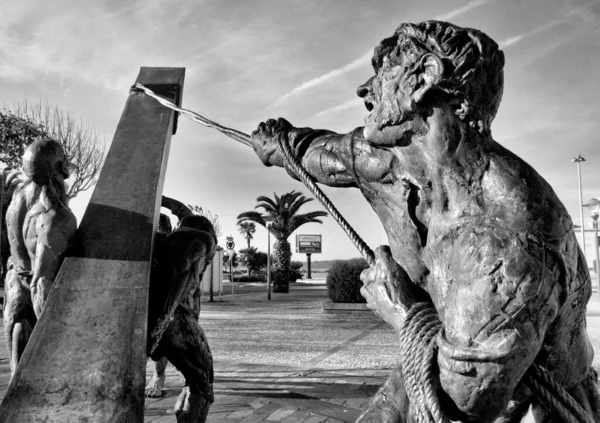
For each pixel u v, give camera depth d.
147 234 2.08
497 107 1.13
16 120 17.41
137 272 1.95
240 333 10.26
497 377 0.96
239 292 26.92
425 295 1.29
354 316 13.98
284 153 1.50
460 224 1.07
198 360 2.60
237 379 5.65
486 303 0.97
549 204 1.05
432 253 1.15
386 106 1.15
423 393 1.05
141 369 1.68
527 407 1.25
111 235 2.09
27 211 2.52
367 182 1.34
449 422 0.99
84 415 1.53
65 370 1.63
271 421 4.06
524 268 0.96
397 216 1.26
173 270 2.34
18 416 1.51
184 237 2.45
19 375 1.61
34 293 2.23
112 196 2.22
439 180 1.12
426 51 1.10
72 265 1.99
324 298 22.03
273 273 26.89
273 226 27.23
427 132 1.12
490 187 1.06
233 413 4.27
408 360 1.12
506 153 1.10
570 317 1.09
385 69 1.18
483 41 1.07
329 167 1.41
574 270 1.05
